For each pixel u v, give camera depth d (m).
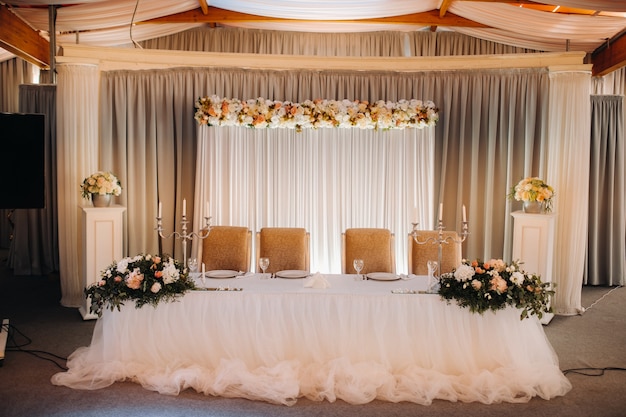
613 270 8.05
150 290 3.98
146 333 4.10
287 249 5.36
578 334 5.50
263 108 5.93
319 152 6.39
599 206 8.05
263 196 6.39
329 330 4.05
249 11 7.42
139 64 6.28
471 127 6.40
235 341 4.07
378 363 4.02
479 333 4.01
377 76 6.39
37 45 7.47
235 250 5.37
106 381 4.00
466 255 6.46
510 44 8.03
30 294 6.88
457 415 3.62
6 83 9.42
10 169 5.29
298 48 8.53
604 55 7.63
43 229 8.13
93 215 5.61
